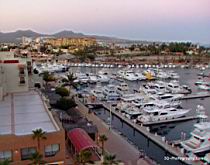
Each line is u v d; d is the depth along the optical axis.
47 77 105.88
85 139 43.16
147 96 85.44
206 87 107.88
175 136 59.75
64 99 66.75
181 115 69.38
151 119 65.75
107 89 92.50
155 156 48.00
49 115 46.88
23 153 36.75
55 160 38.31
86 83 116.94
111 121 67.75
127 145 49.28
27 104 54.81
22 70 68.25
